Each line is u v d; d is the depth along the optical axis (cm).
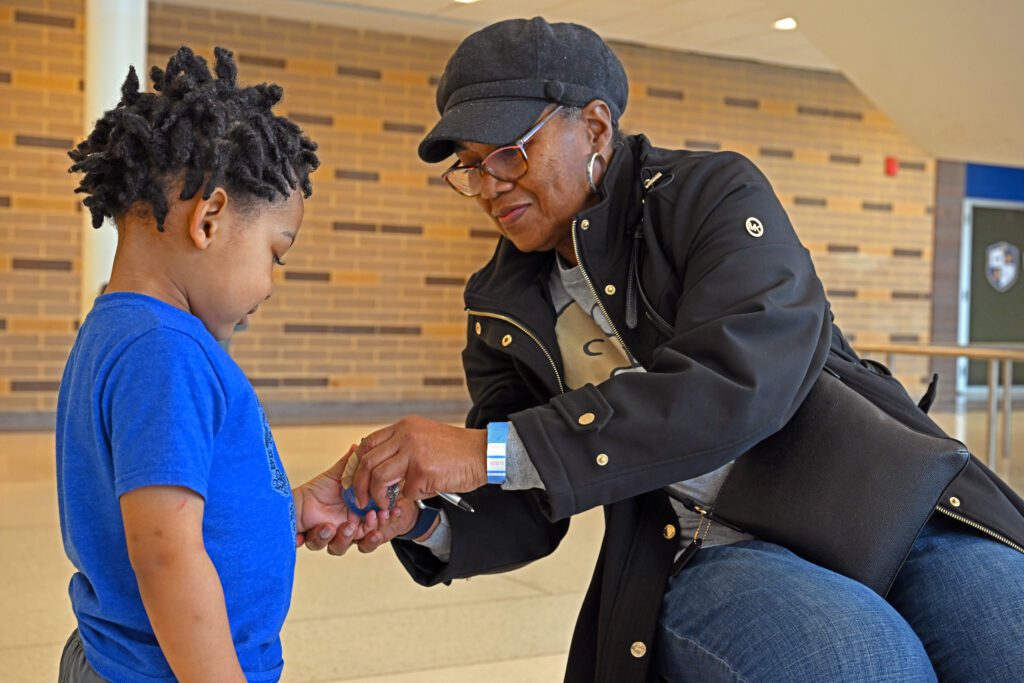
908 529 154
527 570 404
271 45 865
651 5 748
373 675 286
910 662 143
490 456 146
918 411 170
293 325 888
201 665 115
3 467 596
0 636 309
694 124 1012
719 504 165
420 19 845
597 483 144
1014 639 155
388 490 157
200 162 123
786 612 147
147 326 119
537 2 750
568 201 171
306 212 887
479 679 284
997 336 1202
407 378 926
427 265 927
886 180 1096
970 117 633
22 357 801
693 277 159
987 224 1189
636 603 162
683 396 144
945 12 556
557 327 181
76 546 123
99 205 128
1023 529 168
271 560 129
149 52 827
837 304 1086
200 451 117
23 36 789
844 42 620
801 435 162
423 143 171
